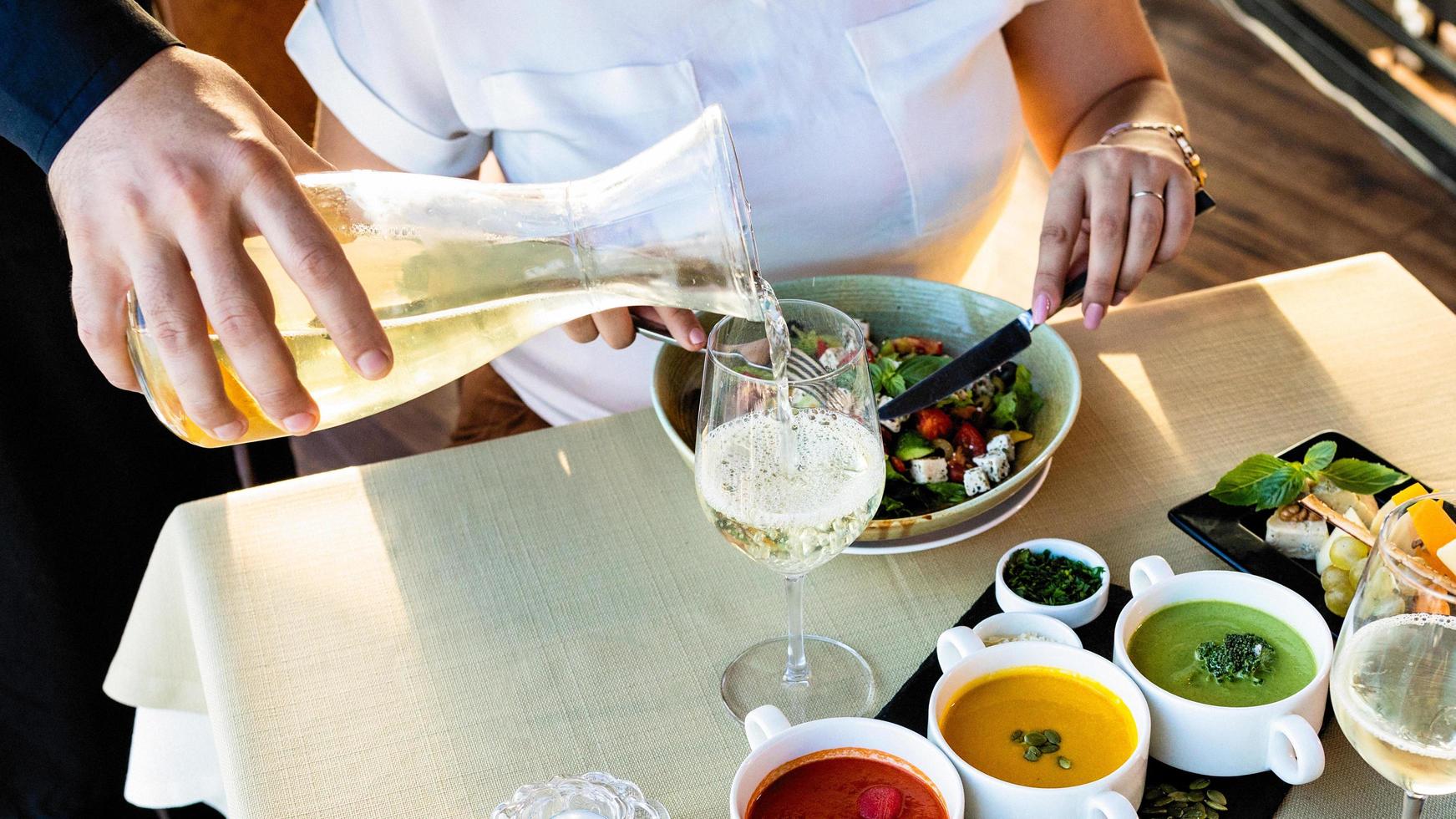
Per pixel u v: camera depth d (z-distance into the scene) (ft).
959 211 4.34
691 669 2.74
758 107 3.97
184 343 2.05
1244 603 2.57
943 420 3.33
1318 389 3.47
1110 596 2.81
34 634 4.80
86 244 2.16
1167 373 3.57
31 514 4.60
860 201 4.17
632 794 2.37
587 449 3.45
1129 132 3.87
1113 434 3.35
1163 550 2.98
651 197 2.36
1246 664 2.40
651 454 3.42
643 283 2.44
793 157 4.05
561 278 2.43
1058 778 2.23
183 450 5.12
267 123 2.42
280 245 2.03
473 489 3.31
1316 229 8.46
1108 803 2.04
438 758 2.56
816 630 2.83
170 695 3.26
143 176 2.09
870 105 4.02
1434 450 3.21
